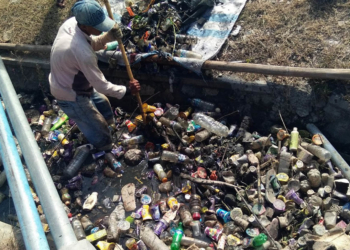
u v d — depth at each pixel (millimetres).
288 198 3703
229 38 4871
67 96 3848
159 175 4262
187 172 4262
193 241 3609
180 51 4688
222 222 3828
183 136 4492
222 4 5223
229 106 4652
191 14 5137
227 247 3496
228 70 4352
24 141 3328
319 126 4273
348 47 4355
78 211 4234
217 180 4090
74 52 3465
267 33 4785
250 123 4477
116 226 3867
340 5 4758
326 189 3703
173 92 4867
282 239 3531
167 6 5023
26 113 5469
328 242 3139
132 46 4836
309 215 3553
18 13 5992
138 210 4047
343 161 3869
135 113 5098
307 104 4230
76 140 4855
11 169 3172
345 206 3570
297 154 4023
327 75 3930
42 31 5672
